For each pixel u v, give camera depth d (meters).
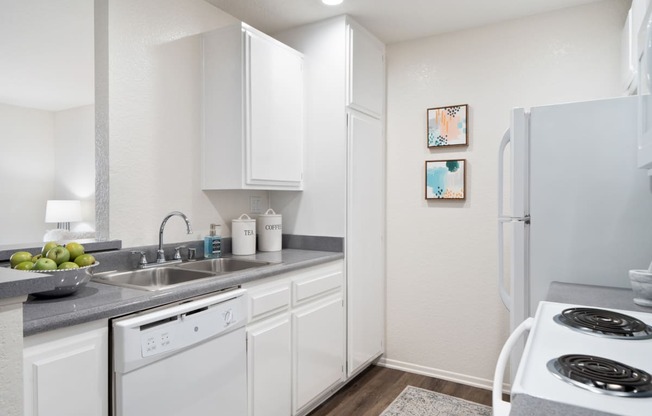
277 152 2.43
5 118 5.18
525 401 0.63
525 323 1.09
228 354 1.70
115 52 1.92
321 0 2.37
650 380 0.69
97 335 1.26
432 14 2.55
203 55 2.34
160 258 2.04
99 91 1.92
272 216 2.59
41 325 1.10
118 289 1.52
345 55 2.54
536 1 2.39
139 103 2.02
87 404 1.23
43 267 1.33
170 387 1.44
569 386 0.68
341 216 2.56
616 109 1.52
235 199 2.58
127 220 1.97
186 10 2.26
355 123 2.64
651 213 1.47
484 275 2.72
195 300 1.58
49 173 5.57
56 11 2.76
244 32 2.19
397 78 3.00
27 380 1.10
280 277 2.04
